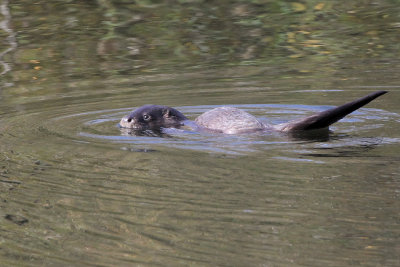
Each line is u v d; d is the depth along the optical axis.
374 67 43.47
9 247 17.94
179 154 25.03
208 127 29.31
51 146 26.95
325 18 55.69
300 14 56.56
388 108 33.22
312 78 41.47
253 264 16.12
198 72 43.69
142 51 48.53
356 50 47.94
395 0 59.62
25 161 24.86
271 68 44.28
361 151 24.64
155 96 37.84
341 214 18.58
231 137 27.52
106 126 30.73
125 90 39.47
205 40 50.72
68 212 19.88
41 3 58.44
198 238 17.64
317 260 16.17
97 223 19.02
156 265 16.42
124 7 58.00
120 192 21.17
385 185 20.59
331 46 49.00
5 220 19.62
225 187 21.03
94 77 42.88
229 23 54.56
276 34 52.03
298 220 18.34
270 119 32.59
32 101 36.94
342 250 16.61
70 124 31.31
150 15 56.19
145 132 29.16
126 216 19.28
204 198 20.19
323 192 20.20
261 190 20.61
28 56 47.38
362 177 21.44
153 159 24.50
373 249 16.59
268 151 25.00
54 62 46.19
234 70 44.06
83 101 36.75
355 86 39.09
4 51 48.16
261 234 17.67
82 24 53.72
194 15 56.38
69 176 22.94
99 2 58.91
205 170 22.81
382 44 49.12
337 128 28.91
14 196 21.31
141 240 17.77
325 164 23.05
